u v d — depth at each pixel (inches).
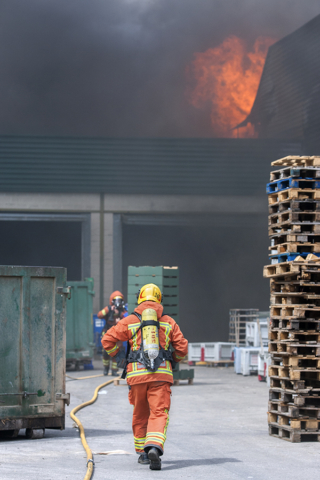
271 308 350.9
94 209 995.3
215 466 255.3
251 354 721.0
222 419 402.6
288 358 331.0
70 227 1263.5
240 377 700.7
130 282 605.6
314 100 1274.6
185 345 255.6
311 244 333.4
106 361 709.3
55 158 997.8
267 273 353.1
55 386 329.1
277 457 276.4
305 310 337.7
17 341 323.3
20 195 983.0
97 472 238.7
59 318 333.4
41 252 1342.3
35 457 269.1
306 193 340.8
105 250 989.8
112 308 692.7
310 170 341.4
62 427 328.8
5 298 323.0
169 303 599.5
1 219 976.3
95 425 376.8
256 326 776.3
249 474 239.5
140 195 1007.6
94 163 1002.7
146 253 1358.3
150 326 249.8
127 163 1009.5
